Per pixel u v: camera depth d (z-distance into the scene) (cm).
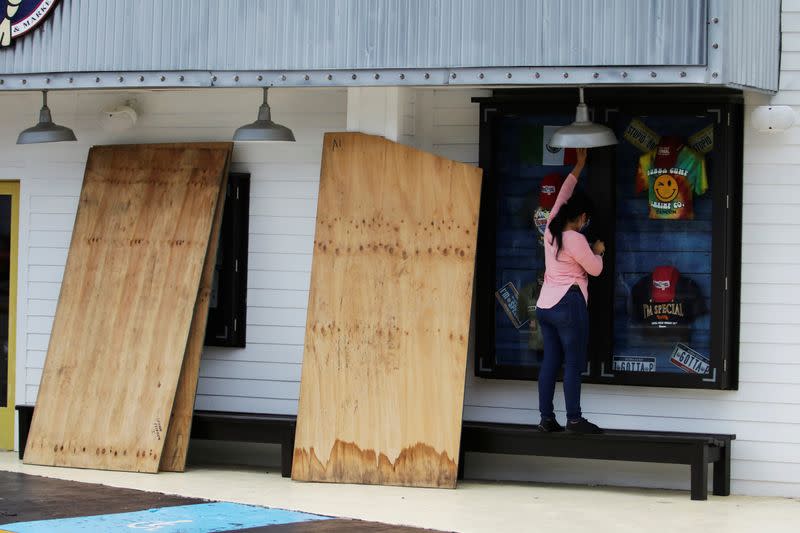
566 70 1129
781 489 1217
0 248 1459
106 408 1327
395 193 1279
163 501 1114
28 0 1283
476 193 1254
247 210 1373
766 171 1223
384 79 1178
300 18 1202
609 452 1200
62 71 1274
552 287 1209
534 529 1012
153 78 1243
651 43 1109
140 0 1248
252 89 1374
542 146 1272
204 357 1384
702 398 1238
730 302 1224
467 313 1238
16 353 1445
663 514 1096
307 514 1057
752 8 1157
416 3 1169
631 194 1249
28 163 1442
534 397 1284
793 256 1219
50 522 997
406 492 1195
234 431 1311
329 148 1305
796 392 1217
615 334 1251
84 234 1388
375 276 1271
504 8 1146
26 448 1344
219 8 1224
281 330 1362
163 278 1344
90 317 1361
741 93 1220
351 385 1259
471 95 1305
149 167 1384
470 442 1243
